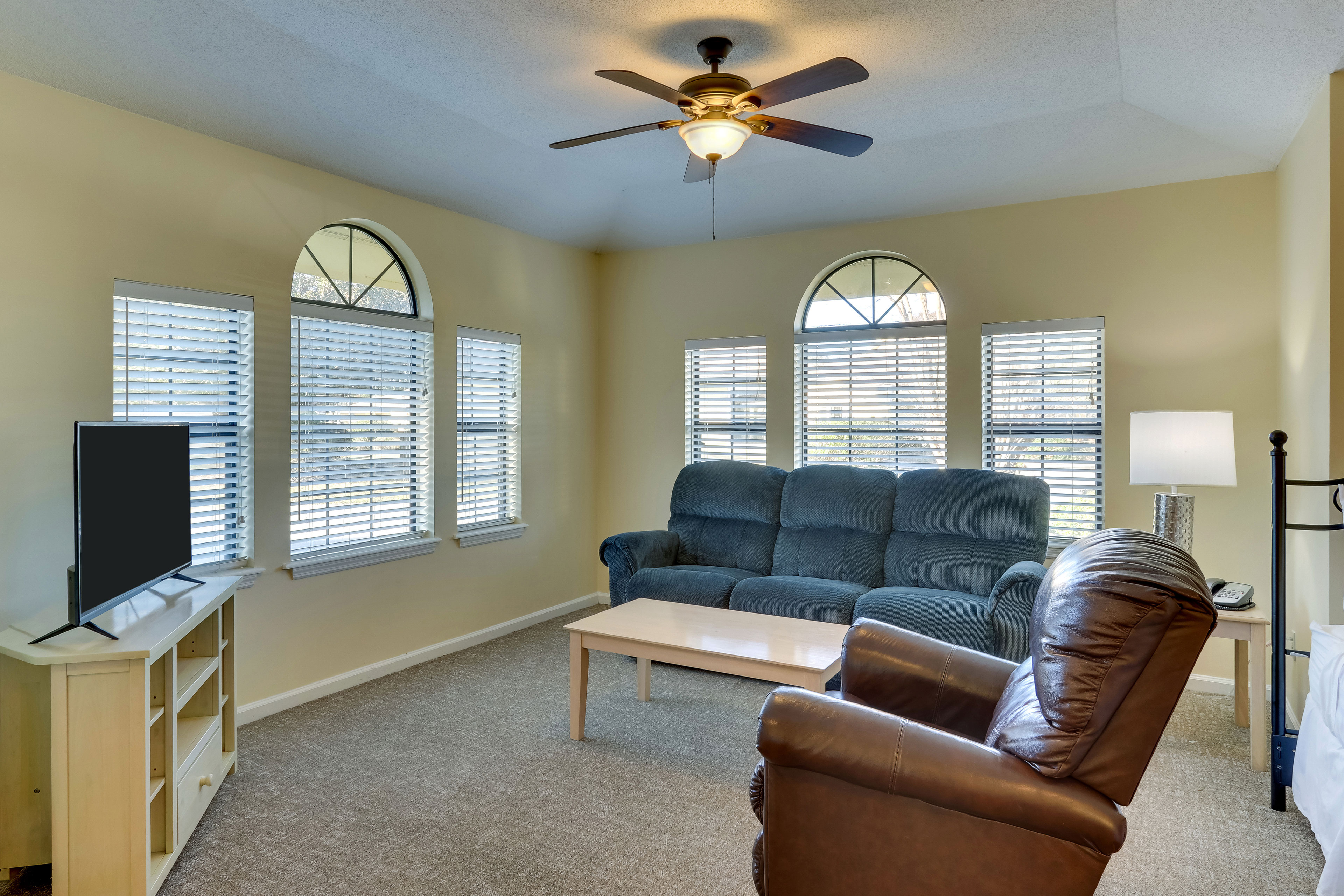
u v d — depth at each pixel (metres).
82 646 2.01
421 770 2.82
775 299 4.85
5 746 2.14
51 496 2.66
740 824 2.44
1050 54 2.91
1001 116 3.57
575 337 5.30
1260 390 3.62
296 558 3.56
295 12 2.63
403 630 4.05
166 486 2.57
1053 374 4.06
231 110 3.08
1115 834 1.43
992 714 2.07
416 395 4.16
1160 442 3.20
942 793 1.53
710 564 4.50
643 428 5.37
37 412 2.62
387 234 3.98
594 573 5.53
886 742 1.59
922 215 4.37
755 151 4.14
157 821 2.16
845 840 1.65
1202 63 2.80
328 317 3.68
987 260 4.20
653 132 3.85
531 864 2.21
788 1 2.49
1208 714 3.42
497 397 4.68
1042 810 1.46
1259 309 3.62
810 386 4.77
